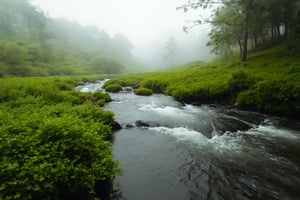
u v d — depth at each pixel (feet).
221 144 27.20
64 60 237.86
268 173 19.88
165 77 90.48
